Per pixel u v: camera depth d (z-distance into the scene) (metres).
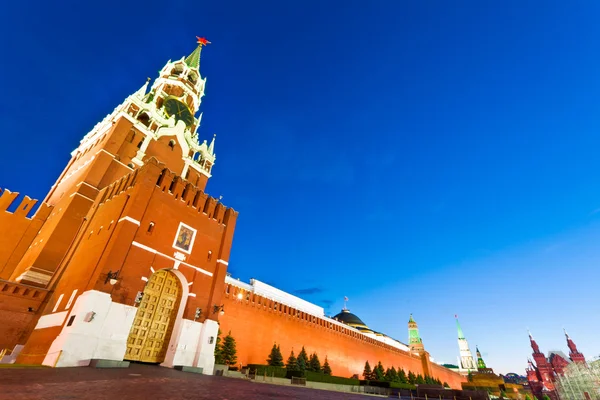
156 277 27.17
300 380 34.94
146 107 44.72
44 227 35.00
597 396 76.62
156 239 26.94
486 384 110.50
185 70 60.31
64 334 20.22
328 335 56.88
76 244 29.69
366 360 64.75
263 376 32.91
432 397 41.03
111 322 21.75
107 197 31.31
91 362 19.67
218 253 32.84
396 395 48.81
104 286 22.11
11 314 24.09
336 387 41.31
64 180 41.84
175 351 25.33
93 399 10.09
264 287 53.56
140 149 40.38
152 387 13.95
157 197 28.22
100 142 39.97
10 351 23.14
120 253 23.70
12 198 34.47
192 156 49.41
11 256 32.88
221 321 39.03
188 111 53.62
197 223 31.69
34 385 11.44
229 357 35.22
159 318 26.47
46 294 26.39
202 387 16.20
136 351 24.12
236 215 36.41
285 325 48.56
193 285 28.84
